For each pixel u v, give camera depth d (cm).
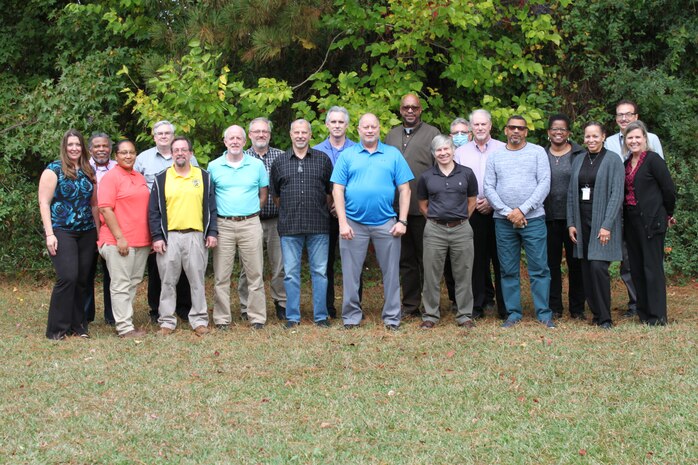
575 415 500
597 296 753
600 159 756
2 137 1215
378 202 759
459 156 820
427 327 768
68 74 1205
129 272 753
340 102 1014
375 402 535
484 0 1042
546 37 1088
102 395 559
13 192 1187
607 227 742
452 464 433
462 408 521
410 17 996
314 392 560
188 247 762
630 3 1193
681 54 1217
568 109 1212
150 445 464
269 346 688
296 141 774
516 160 768
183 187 759
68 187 731
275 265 834
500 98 1173
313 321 823
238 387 571
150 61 1055
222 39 1013
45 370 621
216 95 991
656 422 483
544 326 756
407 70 1090
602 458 435
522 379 578
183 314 845
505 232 773
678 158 1168
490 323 796
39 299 1036
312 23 990
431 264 765
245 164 784
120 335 748
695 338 688
